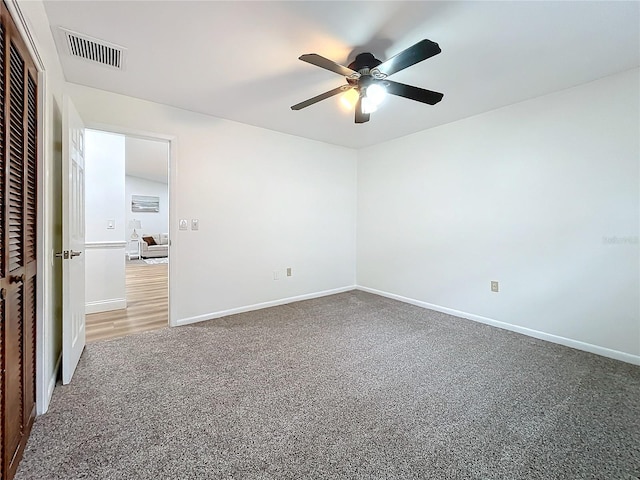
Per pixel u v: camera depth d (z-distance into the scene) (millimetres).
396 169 4109
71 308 2002
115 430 1530
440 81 2430
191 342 2662
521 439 1491
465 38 1859
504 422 1620
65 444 1425
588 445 1454
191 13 1645
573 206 2590
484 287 3211
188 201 3117
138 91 2629
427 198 3736
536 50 1992
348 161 4598
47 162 1749
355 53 2021
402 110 3074
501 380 2053
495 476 1270
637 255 2291
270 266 3795
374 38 1860
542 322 2797
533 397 1854
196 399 1808
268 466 1314
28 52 1415
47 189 1739
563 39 1871
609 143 2393
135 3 1566
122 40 1890
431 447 1434
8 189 1177
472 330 3010
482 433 1533
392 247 4195
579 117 2531
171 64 2180
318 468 1305
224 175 3354
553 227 2711
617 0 1533
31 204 1542
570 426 1589
